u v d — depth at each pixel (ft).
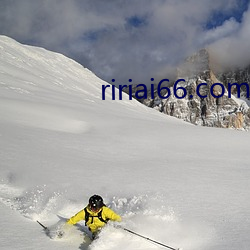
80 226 21.06
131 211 23.30
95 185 31.89
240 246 17.70
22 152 45.29
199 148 64.95
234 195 29.58
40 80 222.07
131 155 53.31
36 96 136.98
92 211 18.81
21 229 19.36
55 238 18.47
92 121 95.30
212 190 31.32
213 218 22.79
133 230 19.17
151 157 52.49
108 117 105.60
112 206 24.99
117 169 40.19
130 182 33.78
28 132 62.90
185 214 23.44
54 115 94.22
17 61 269.85
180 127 95.40
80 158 46.21
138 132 80.94
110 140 66.44
